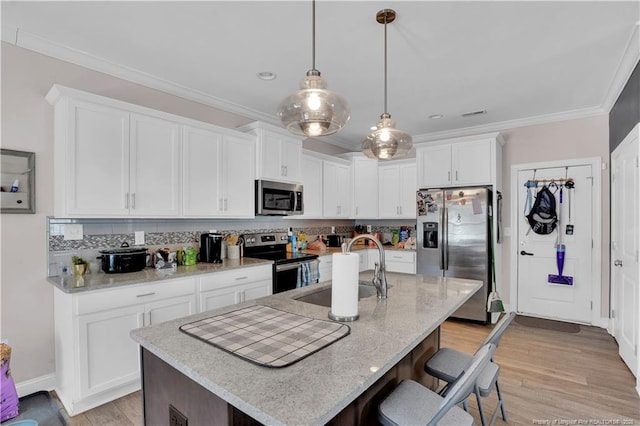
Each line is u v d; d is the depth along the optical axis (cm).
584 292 394
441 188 436
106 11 208
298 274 359
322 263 415
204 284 275
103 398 226
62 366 230
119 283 227
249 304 182
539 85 321
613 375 267
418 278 255
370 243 511
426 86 324
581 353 310
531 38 239
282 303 184
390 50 256
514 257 436
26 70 238
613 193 346
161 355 118
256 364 108
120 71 281
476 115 410
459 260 408
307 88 166
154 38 240
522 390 246
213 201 312
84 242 261
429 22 219
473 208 401
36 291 240
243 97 349
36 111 241
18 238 233
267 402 87
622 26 224
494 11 208
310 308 174
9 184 229
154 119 271
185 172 291
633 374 266
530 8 205
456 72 293
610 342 337
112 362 225
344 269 152
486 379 170
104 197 243
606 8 205
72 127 228
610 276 371
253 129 356
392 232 536
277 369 105
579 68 284
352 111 396
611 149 366
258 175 350
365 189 518
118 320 228
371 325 148
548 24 222
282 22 220
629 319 277
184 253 305
